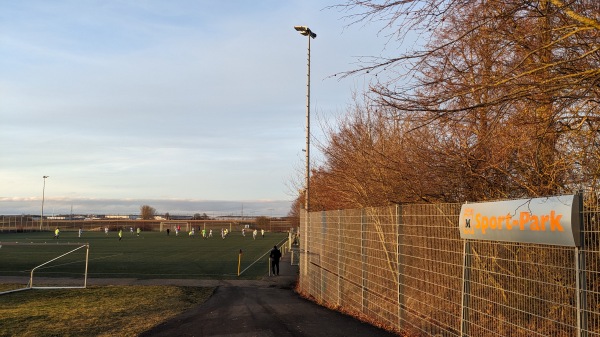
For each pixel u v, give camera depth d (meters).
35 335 10.91
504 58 6.67
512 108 6.55
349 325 10.62
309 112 21.53
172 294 18.89
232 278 25.38
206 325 11.77
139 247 54.16
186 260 37.09
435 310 8.16
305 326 10.82
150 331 11.34
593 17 5.82
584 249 5.13
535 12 5.61
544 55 6.05
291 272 28.23
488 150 8.36
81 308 15.25
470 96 6.55
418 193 10.42
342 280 13.08
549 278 5.77
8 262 34.91
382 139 13.27
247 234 106.56
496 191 8.86
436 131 9.12
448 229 7.83
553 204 5.45
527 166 7.55
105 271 29.20
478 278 7.01
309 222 17.58
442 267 7.97
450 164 9.03
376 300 10.69
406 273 9.23
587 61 5.95
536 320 5.96
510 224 6.11
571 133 6.22
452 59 6.71
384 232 10.29
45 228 123.38
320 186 22.23
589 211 5.08
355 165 15.16
